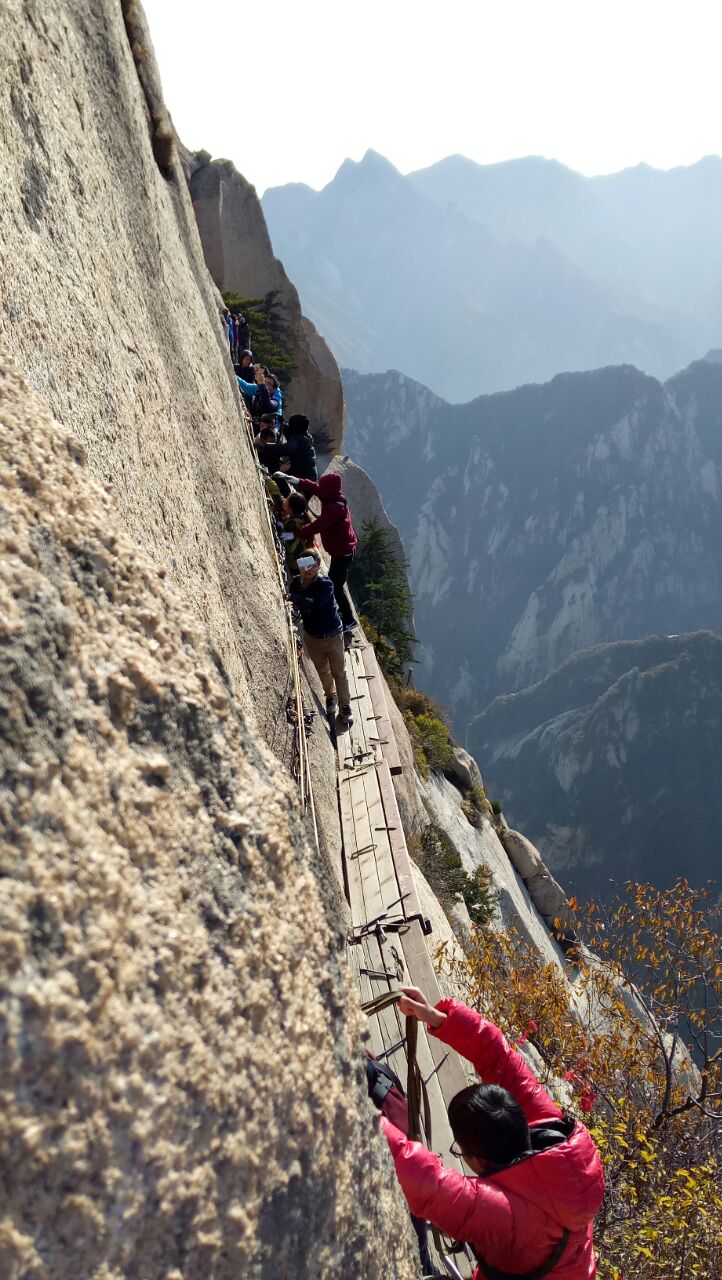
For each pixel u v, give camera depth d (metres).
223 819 1.28
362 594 29.59
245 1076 1.12
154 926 1.07
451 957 7.59
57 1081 0.87
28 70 2.97
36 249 2.71
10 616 1.05
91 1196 0.87
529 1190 2.11
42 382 2.50
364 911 7.15
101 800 1.06
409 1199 2.03
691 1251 5.66
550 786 155.25
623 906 7.41
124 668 1.21
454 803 27.16
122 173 4.46
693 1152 6.63
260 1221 1.09
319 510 19.27
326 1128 1.27
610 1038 7.05
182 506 4.29
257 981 1.21
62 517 1.24
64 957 0.92
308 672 9.39
